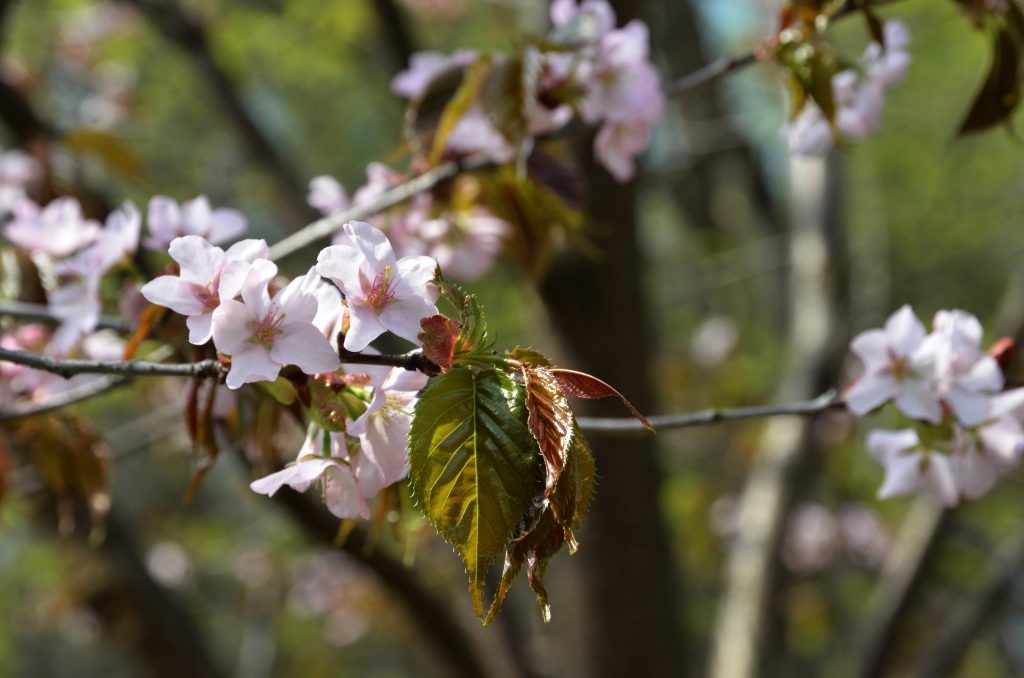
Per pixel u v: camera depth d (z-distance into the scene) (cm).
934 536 532
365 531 431
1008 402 206
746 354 902
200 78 560
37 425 243
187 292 148
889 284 952
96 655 1284
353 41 692
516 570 126
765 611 506
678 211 761
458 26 804
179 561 845
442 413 127
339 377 152
